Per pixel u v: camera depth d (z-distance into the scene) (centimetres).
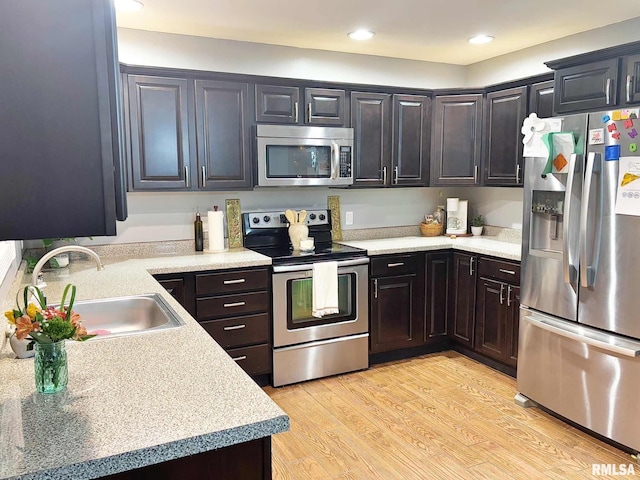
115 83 70
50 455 97
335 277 347
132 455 99
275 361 339
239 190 359
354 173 384
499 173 380
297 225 374
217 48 361
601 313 259
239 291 326
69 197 70
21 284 246
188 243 366
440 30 340
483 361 382
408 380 352
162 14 303
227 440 108
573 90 297
